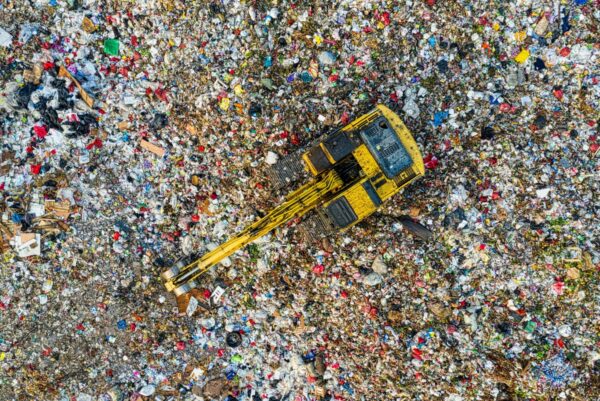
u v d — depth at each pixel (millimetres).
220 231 9742
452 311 9219
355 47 9391
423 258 9266
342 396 9555
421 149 9352
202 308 9789
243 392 9781
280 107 9461
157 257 9867
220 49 9516
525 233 9172
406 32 9305
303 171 9172
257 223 9164
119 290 9891
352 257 9383
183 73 9617
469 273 9219
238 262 9703
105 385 9883
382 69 9398
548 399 9055
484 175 9242
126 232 9867
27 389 10008
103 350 9914
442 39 9312
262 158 9555
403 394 9344
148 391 9805
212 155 9680
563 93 9266
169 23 9562
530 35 9250
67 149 9797
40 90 9570
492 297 9195
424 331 9242
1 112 9781
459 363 9180
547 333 9141
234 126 9547
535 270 9148
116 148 9836
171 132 9742
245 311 9758
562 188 9141
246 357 9773
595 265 9031
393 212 9359
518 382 9086
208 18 9484
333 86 9414
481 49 9312
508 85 9336
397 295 9336
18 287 9961
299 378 9633
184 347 9836
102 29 9680
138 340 9867
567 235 9109
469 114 9336
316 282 9500
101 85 9773
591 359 9086
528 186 9180
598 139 9172
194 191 9750
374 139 8383
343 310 9469
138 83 9742
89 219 9891
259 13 9414
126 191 9875
